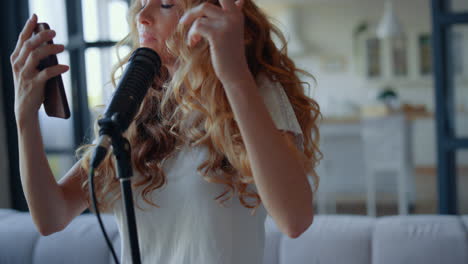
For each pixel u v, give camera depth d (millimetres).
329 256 1378
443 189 2268
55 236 1531
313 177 934
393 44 6531
